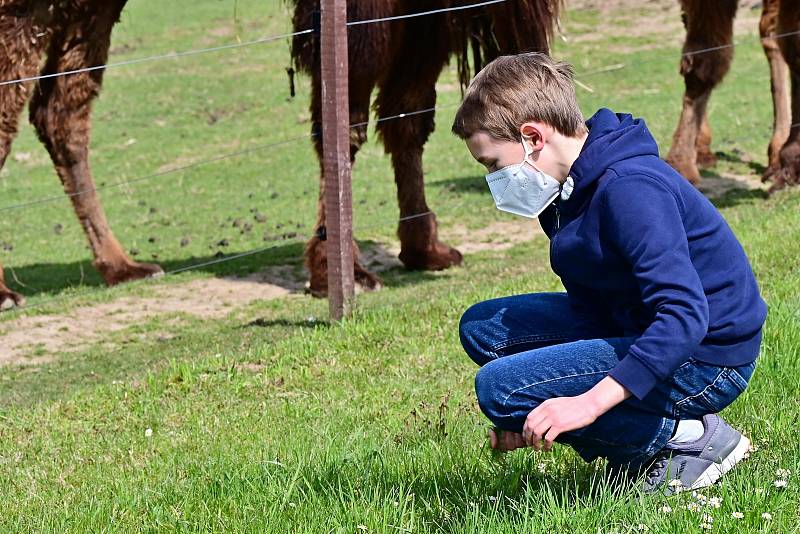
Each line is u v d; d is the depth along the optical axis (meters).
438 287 9.39
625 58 22.89
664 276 3.10
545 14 9.38
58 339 9.23
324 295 10.05
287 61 25.59
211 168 17.94
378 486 3.94
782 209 10.55
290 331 8.22
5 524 4.35
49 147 10.88
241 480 4.38
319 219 9.96
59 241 14.04
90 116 10.84
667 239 3.14
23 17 9.67
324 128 7.70
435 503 3.78
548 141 3.36
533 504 3.55
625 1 27.78
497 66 3.42
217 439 5.46
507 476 3.99
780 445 4.02
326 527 3.66
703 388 3.41
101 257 11.08
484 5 9.34
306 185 16.55
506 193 3.47
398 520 3.63
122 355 8.42
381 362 6.68
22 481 5.14
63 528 4.09
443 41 10.18
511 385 3.41
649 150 3.36
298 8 9.23
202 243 13.23
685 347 3.07
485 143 3.41
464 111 3.44
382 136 10.77
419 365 6.54
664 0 27.55
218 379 6.77
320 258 10.02
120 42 28.00
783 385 4.88
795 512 3.38
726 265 3.37
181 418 6.09
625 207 3.19
